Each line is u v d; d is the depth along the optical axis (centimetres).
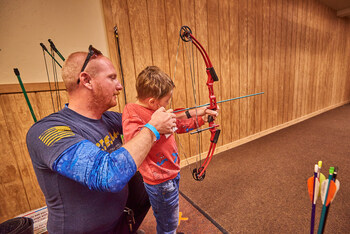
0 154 134
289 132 333
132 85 180
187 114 121
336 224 131
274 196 164
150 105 96
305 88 398
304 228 129
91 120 79
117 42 165
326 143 274
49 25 141
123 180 56
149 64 187
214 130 116
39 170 66
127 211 96
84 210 72
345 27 489
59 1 142
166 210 101
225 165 224
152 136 65
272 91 323
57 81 147
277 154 247
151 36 185
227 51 245
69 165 55
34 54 138
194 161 236
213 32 227
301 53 365
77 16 150
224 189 178
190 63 214
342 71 518
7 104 132
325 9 405
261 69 295
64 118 72
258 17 272
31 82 139
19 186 143
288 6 314
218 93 248
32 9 134
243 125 288
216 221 139
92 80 72
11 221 112
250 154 251
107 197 78
